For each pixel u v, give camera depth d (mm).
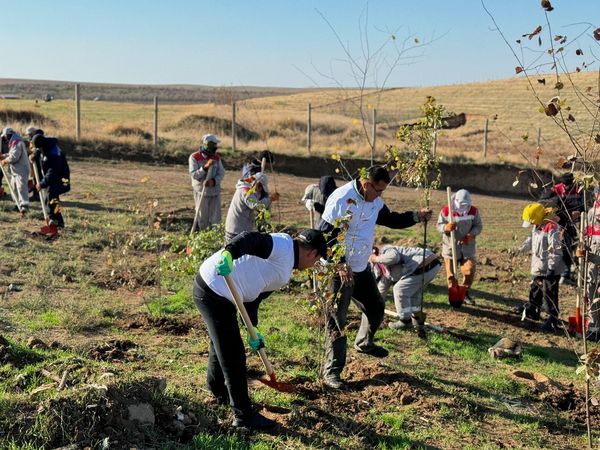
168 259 11031
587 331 8945
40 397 4898
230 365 5234
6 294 8484
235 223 9391
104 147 24625
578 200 9148
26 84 125625
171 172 22906
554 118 5430
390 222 6953
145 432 4832
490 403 6605
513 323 9734
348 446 5277
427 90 62188
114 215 14359
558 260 9398
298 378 6504
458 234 10305
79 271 9922
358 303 7020
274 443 5145
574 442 5984
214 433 5152
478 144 37438
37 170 12305
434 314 9812
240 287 5184
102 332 7473
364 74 8328
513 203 24969
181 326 7852
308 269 6242
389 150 8414
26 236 11789
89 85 135625
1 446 4387
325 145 31094
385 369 6988
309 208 9148
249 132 34438
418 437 5629
